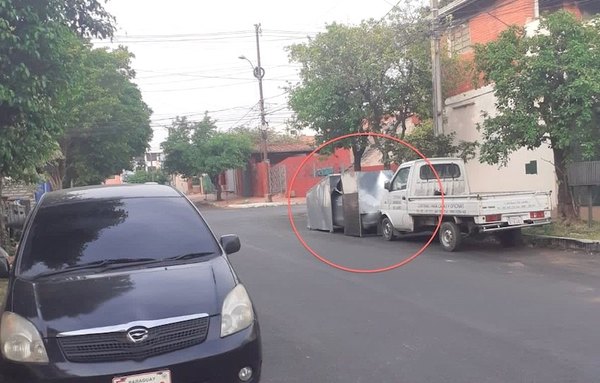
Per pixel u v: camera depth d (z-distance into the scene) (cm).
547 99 1291
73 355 391
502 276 938
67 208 556
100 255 501
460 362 537
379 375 515
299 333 658
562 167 1369
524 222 1191
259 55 3900
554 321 659
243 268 1149
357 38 1945
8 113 832
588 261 1042
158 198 579
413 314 718
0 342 413
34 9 792
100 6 930
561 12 1272
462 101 1959
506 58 1291
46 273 480
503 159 1408
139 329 396
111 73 3200
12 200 2225
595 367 511
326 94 2006
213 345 408
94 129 3156
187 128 4622
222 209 3697
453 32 2225
